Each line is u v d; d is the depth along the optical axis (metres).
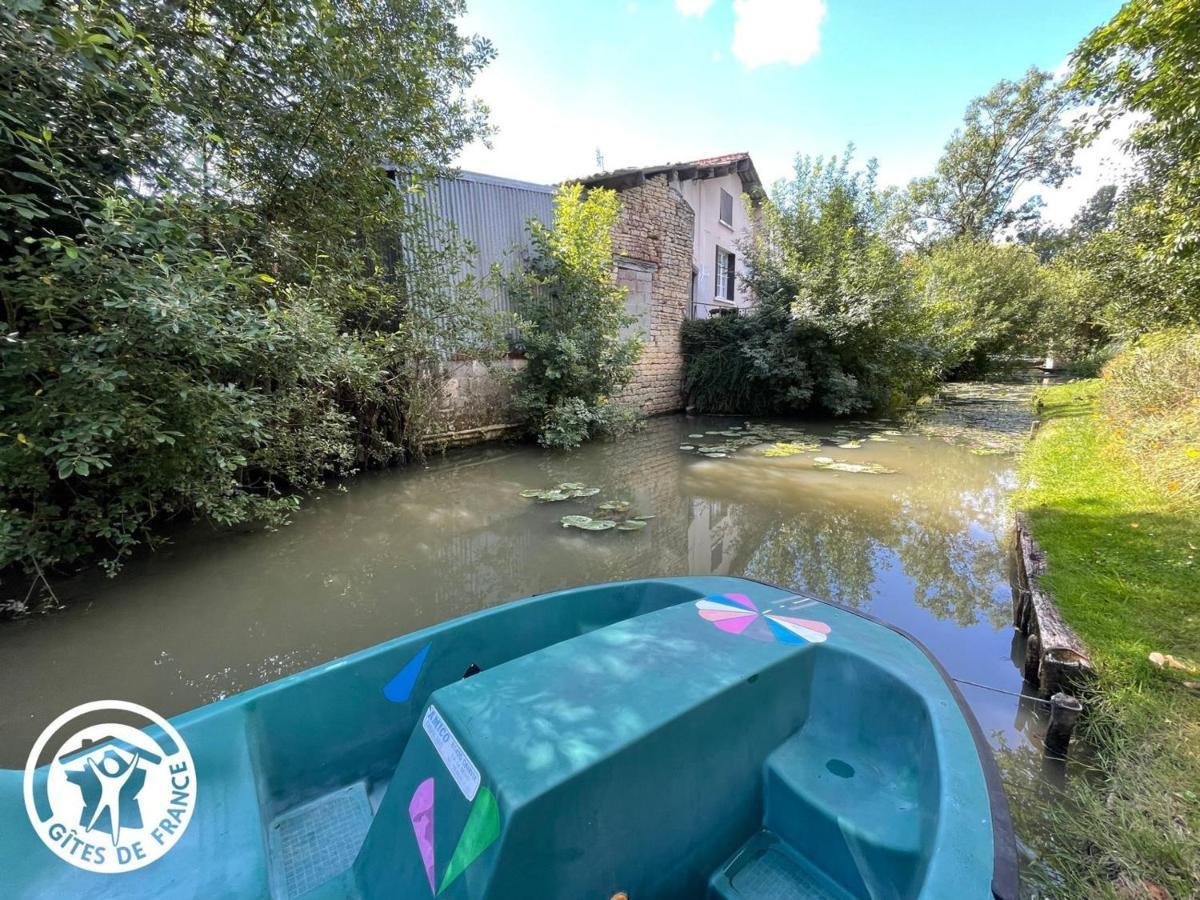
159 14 2.80
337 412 4.64
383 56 3.93
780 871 1.10
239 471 4.00
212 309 2.54
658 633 1.33
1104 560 2.54
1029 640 2.07
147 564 3.21
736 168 12.38
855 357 9.27
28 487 2.45
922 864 0.85
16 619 2.58
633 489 4.97
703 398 10.37
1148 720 1.58
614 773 0.91
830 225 9.07
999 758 1.67
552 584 3.08
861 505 4.48
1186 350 4.81
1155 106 3.28
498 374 6.58
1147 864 1.20
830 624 1.48
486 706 1.01
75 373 2.20
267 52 3.29
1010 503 4.27
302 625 2.60
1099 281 6.72
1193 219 3.83
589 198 7.12
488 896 0.76
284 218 3.90
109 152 2.50
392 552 3.53
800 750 1.25
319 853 1.16
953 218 21.50
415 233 5.14
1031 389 13.55
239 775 1.10
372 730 1.40
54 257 2.14
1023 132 19.27
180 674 2.21
